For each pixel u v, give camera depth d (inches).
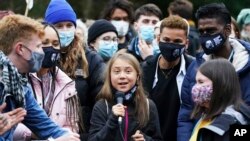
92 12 1044.5
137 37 470.6
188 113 381.4
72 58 399.5
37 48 317.7
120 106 354.9
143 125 366.0
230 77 344.2
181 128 380.5
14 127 314.8
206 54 385.1
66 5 409.7
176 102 403.9
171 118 402.9
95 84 399.5
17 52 314.7
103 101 371.9
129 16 542.6
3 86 302.4
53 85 373.7
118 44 532.1
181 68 408.2
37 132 334.0
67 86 373.7
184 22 407.2
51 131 332.8
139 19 526.3
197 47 545.0
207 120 343.6
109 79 372.8
